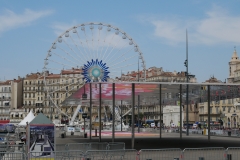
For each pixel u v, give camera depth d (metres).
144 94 55.47
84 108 181.62
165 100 67.06
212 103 139.25
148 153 25.78
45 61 85.94
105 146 38.62
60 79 192.12
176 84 39.41
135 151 27.64
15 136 52.94
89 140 57.91
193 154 26.61
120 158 27.00
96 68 76.50
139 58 86.69
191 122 148.00
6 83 194.12
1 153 26.03
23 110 189.38
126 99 66.31
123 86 44.00
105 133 83.62
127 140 57.16
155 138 63.47
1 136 48.38
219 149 27.11
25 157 25.67
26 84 197.75
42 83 195.12
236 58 155.75
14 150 34.72
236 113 124.88
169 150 26.06
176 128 101.69
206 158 26.86
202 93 49.53
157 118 166.25
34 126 26.14
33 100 195.75
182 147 41.31
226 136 73.69
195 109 148.12
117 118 106.88
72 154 27.97
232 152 26.69
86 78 76.50
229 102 131.75
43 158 25.66
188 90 48.19
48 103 193.88
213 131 78.81
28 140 26.03
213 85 40.44
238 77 141.62
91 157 25.86
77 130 95.06
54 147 26.23
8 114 190.12
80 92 52.28
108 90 48.53
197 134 83.31
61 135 68.25
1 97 192.50
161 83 38.28
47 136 26.20
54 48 85.88
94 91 50.78
